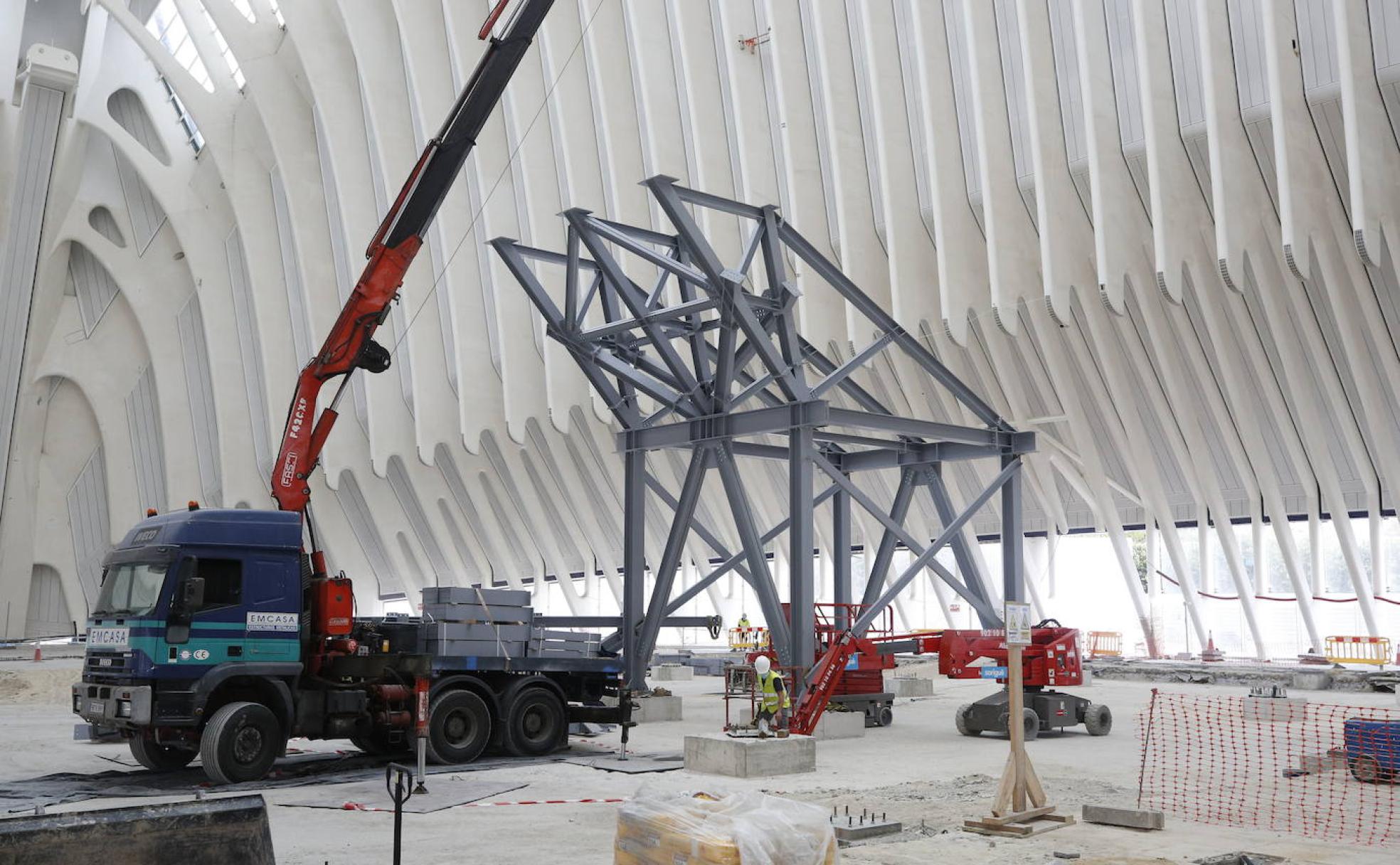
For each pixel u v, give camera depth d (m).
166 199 45.75
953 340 30.59
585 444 43.88
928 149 29.83
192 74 46.41
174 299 48.38
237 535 12.95
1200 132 26.89
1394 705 22.52
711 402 20.00
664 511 45.28
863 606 19.52
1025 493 39.47
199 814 6.16
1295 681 28.78
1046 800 10.14
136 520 49.44
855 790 11.89
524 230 37.88
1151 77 26.47
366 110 37.16
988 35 29.19
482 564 48.97
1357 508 32.38
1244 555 39.84
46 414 48.41
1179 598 40.97
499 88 15.59
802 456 18.50
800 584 18.14
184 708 12.34
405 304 40.88
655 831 6.71
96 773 13.36
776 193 33.22
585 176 35.50
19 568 47.00
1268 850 8.69
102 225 47.88
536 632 15.59
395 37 37.62
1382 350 28.14
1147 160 27.94
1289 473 33.16
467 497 48.00
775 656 18.45
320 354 15.20
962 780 12.57
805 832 6.50
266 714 12.68
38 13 40.38
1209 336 31.03
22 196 39.41
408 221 15.53
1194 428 32.62
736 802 6.88
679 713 20.41
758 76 32.91
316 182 41.81
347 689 13.63
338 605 13.86
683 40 32.84
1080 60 27.09
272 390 44.06
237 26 40.56
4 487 43.66
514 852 8.66
